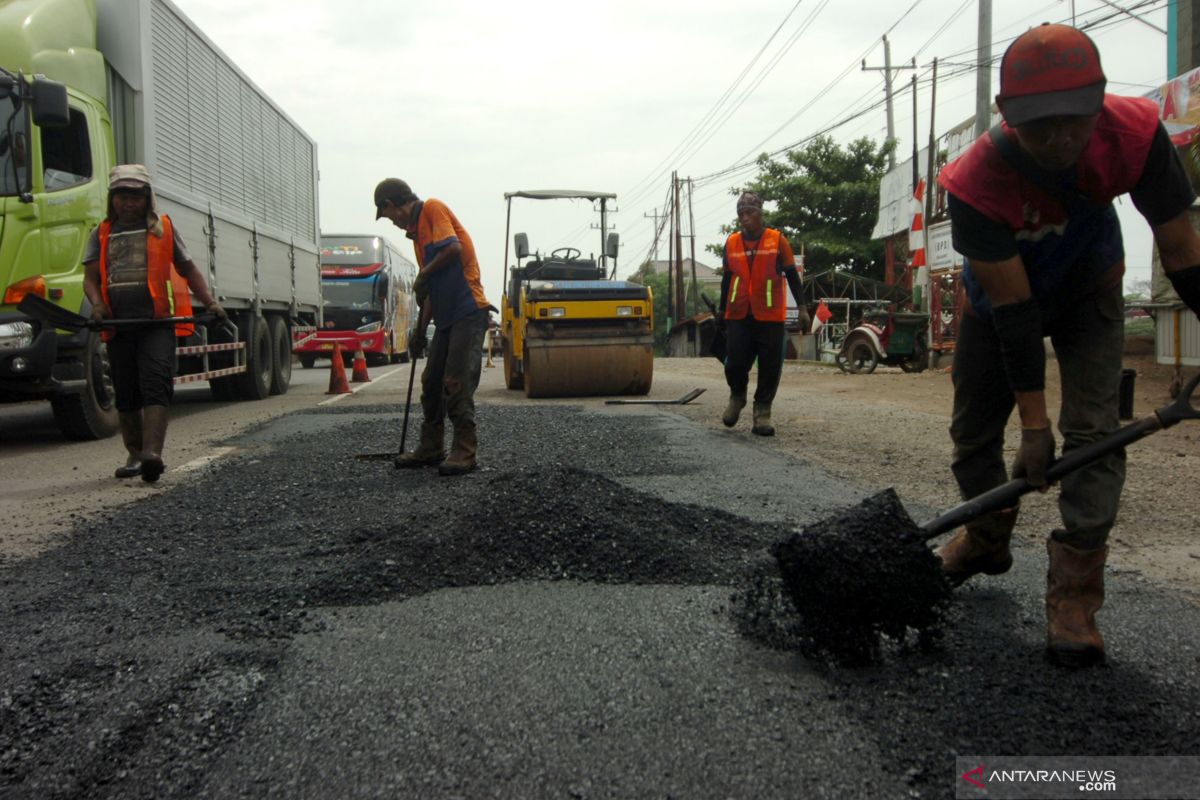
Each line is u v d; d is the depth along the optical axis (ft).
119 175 22.70
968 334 10.96
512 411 37.06
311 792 7.54
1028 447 9.46
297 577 13.39
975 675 9.37
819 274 128.06
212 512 18.29
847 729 8.34
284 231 51.62
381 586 12.70
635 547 13.78
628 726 8.52
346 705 9.07
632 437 28.30
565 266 51.52
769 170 141.59
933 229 76.02
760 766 7.76
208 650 10.52
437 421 22.67
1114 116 8.77
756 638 10.54
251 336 45.78
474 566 13.26
